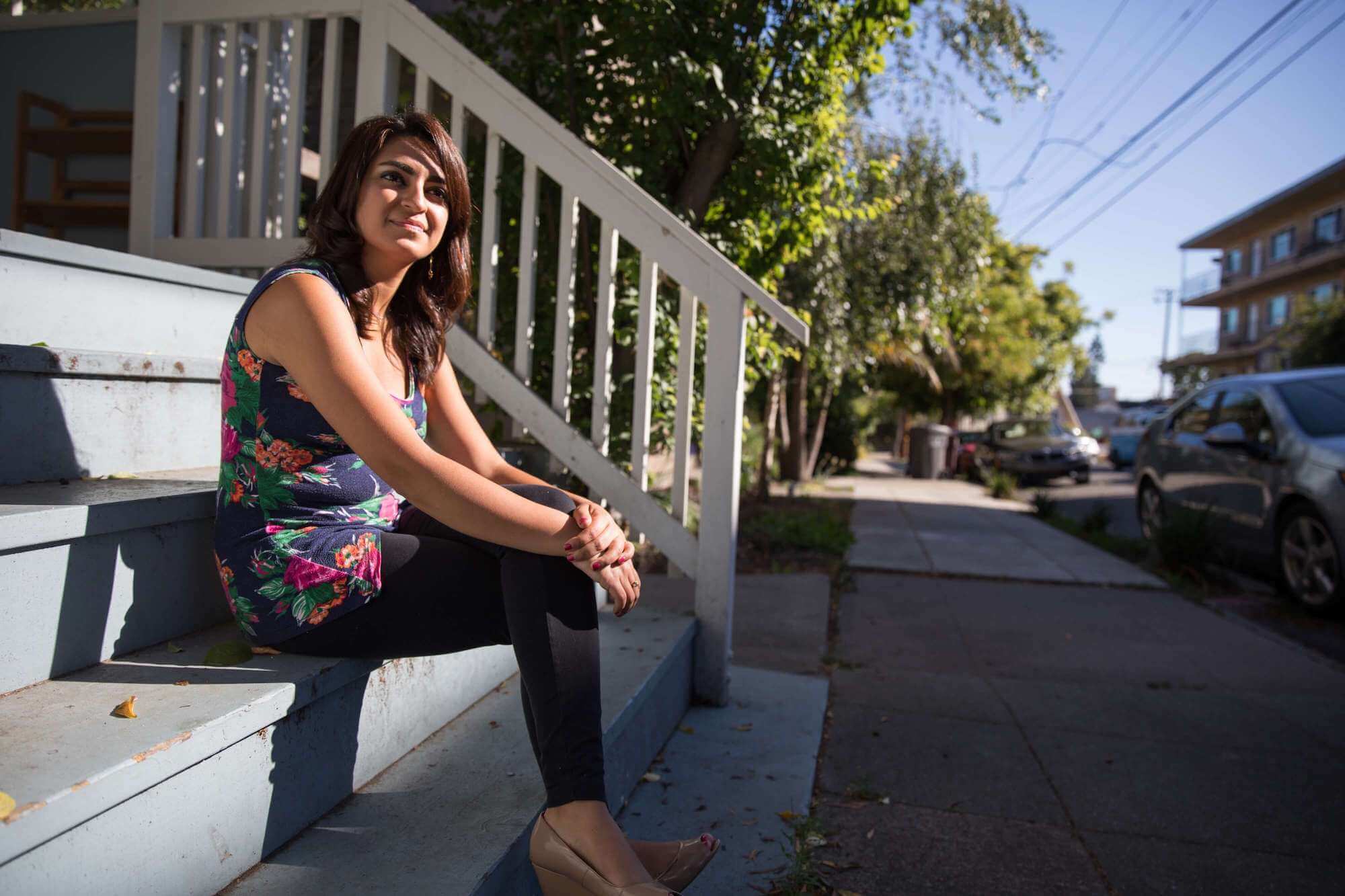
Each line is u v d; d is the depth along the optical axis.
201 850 1.27
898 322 9.62
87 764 1.11
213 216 3.58
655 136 4.42
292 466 1.52
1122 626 4.72
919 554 6.82
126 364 1.95
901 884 2.07
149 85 3.45
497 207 3.12
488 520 1.46
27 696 1.36
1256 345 35.28
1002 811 2.48
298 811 1.50
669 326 4.11
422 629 1.56
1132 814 2.48
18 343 1.88
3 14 5.22
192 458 2.20
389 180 1.60
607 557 1.51
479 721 2.08
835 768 2.74
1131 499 13.96
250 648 1.59
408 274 1.78
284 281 1.47
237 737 1.31
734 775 2.54
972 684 3.67
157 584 1.65
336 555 1.51
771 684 3.46
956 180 9.31
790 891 1.98
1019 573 6.09
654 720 2.59
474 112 3.12
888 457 33.44
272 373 1.50
